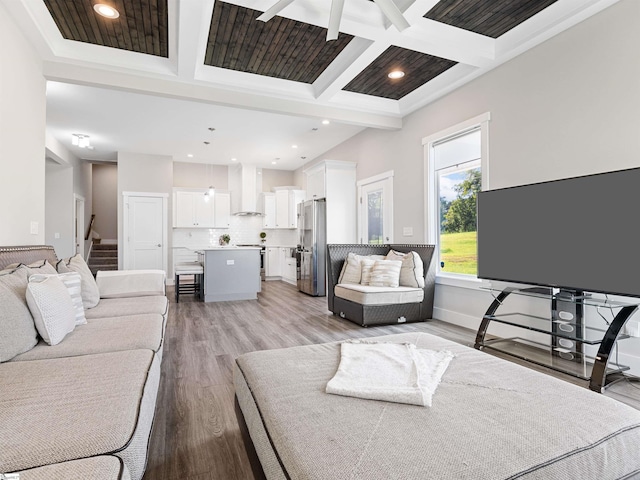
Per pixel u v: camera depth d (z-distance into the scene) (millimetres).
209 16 2805
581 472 910
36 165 3084
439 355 1603
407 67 3771
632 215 2117
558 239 2518
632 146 2379
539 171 3002
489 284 3547
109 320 2252
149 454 1579
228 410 1996
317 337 3486
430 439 950
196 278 6430
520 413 1104
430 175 4324
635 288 2100
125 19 2941
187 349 3111
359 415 1084
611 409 1148
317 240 6152
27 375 1315
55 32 3057
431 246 4207
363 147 5793
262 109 4148
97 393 1176
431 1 2510
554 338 2857
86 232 8422
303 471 841
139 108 4703
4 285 1630
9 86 2566
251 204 8492
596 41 2584
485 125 3518
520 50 3109
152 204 7359
